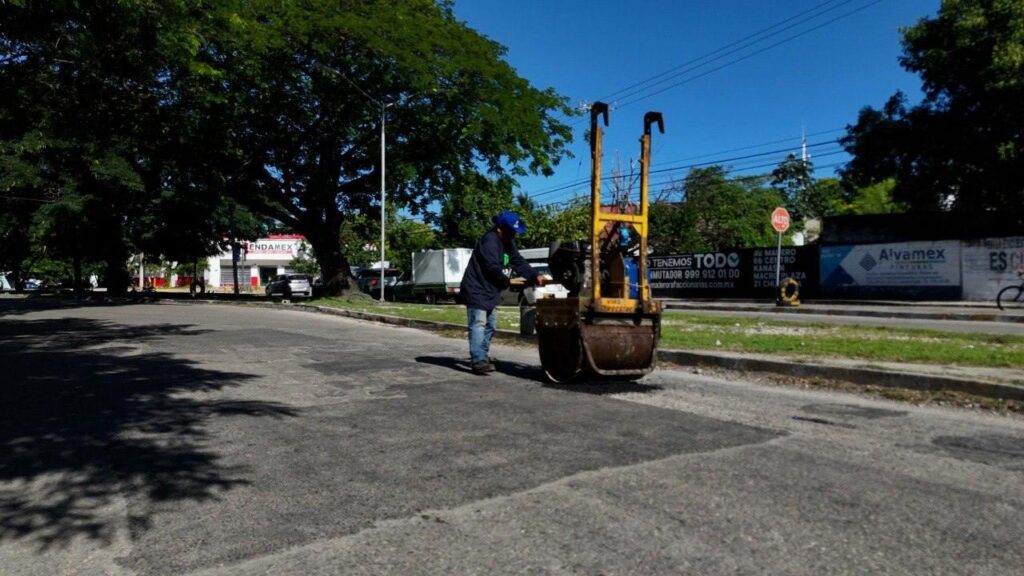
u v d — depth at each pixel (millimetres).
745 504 3885
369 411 6289
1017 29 21656
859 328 13297
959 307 21156
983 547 3330
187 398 6824
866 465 4617
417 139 26250
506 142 24484
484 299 8383
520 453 4898
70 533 3561
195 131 22578
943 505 3871
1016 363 8211
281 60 23172
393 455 4867
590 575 3066
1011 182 23859
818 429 5625
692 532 3510
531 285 8328
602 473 4441
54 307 23547
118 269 37969
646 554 3266
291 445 5129
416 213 29609
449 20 26578
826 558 3215
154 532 3561
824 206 59500
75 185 31109
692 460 4719
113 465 4645
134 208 34719
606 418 5996
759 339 11008
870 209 46562
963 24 22766
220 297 39625
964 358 8625
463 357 9961
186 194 27844
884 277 25188
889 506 3854
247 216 40438
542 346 8000
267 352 10383
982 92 23531
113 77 12977
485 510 3830
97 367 8742
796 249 27719
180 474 4461
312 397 6941
